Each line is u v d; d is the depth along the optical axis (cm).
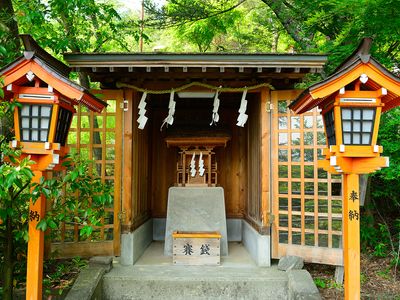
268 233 477
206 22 1009
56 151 286
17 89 280
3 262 324
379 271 501
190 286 416
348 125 283
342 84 273
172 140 569
